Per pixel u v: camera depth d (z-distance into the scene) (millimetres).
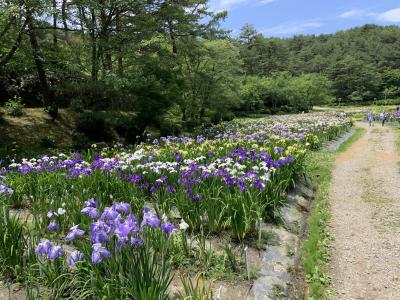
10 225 4754
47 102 20016
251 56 91250
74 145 17859
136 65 21203
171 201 6762
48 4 14953
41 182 7594
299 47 161000
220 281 5086
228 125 25297
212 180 7516
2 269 4609
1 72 19234
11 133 17312
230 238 6297
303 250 6562
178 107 25344
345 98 96250
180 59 24547
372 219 8164
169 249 5258
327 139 20844
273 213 7344
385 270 5945
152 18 21344
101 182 7211
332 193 10227
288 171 9156
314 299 5145
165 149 12445
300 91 69625
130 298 3881
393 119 36656
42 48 18438
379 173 12484
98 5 17328
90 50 19625
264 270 5566
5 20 14688
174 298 4434
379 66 108875
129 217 3803
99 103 21922
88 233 5434
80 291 4016
